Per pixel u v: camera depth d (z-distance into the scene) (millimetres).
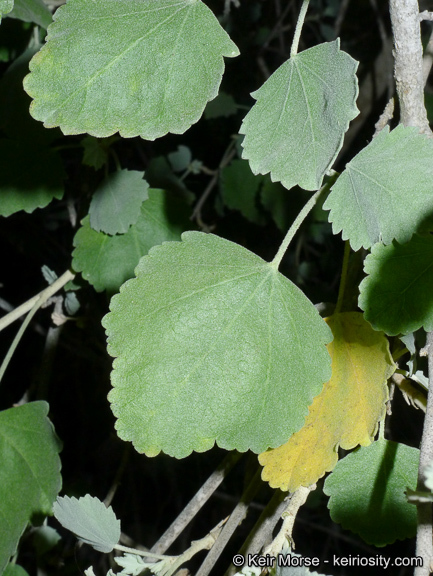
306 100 238
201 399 238
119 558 273
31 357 721
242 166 546
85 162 370
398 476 281
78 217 427
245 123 242
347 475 281
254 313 243
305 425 269
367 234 252
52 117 231
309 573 229
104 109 231
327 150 232
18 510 321
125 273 362
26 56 386
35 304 367
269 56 721
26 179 385
